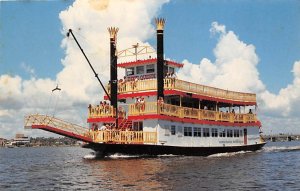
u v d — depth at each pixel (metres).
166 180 27.53
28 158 62.84
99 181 27.36
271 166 37.59
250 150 63.78
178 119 49.56
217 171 32.75
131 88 52.09
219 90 58.00
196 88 53.44
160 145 47.16
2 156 73.81
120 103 54.69
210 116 55.31
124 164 37.91
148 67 54.31
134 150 46.12
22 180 29.30
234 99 61.16
